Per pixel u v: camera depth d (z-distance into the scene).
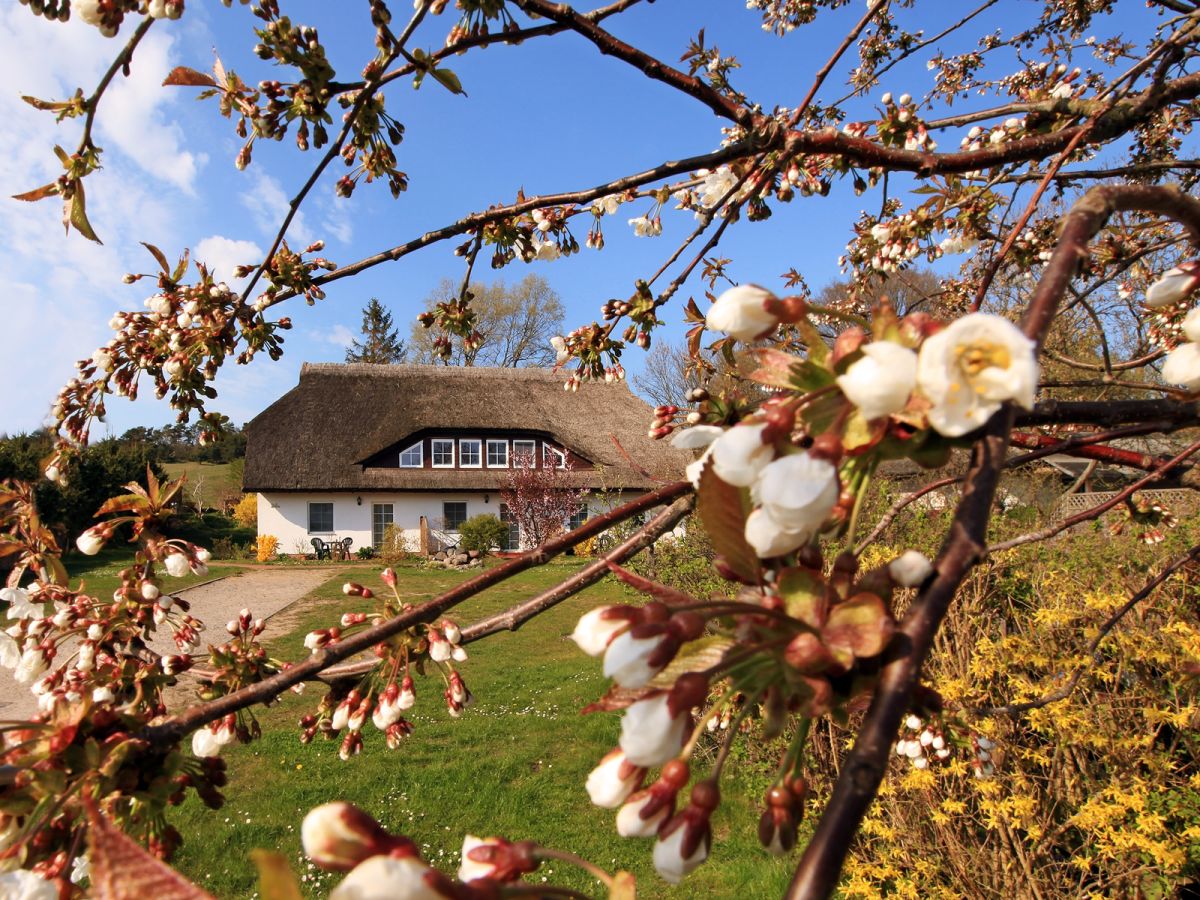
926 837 3.57
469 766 5.74
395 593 1.77
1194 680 2.34
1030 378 0.62
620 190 2.10
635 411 26.56
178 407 2.31
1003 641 3.22
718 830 4.59
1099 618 3.28
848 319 0.85
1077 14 3.93
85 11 1.40
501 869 0.69
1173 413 1.04
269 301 2.33
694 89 1.69
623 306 2.54
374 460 23.42
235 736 1.56
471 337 2.81
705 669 0.71
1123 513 3.42
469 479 23.50
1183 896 3.26
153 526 1.99
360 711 1.73
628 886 0.66
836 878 0.54
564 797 5.26
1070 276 0.76
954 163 1.63
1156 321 3.21
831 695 0.66
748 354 0.81
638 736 0.66
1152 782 2.92
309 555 22.33
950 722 2.12
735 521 0.79
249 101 1.68
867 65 4.15
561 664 8.86
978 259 4.35
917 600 0.66
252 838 4.74
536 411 25.42
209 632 11.25
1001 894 3.21
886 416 0.70
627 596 7.41
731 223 2.47
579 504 22.50
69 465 2.33
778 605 0.71
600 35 1.65
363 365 26.11
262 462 22.53
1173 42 1.62
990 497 0.67
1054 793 3.23
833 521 0.75
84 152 1.61
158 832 1.16
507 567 1.52
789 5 4.39
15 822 1.01
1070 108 1.98
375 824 0.64
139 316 2.33
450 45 1.65
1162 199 0.83
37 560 1.93
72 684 1.67
